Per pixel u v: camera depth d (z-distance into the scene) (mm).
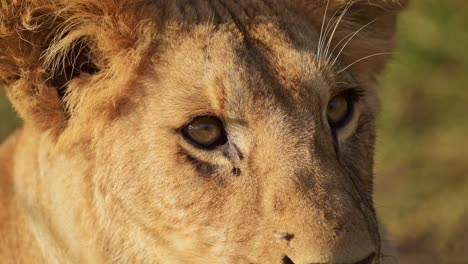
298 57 7059
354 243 6574
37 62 7133
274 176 6812
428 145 14570
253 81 6910
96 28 7223
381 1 8328
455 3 15578
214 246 6980
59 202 7477
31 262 7934
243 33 7113
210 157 6957
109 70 7207
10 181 8195
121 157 7129
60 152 7352
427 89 15141
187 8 7238
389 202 13797
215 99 6895
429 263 12844
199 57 6992
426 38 15367
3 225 8141
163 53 7094
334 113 7344
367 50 8203
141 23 7137
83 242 7461
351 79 7461
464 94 15023
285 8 7535
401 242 13227
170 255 7184
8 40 7008
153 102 7039
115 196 7199
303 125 6934
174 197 7008
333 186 6781
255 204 6848
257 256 6816
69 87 7270
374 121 7938
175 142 6984
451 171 14117
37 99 7207
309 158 6848
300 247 6586
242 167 6914
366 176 7504
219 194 6930
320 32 7637
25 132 7961
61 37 7297
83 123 7219
